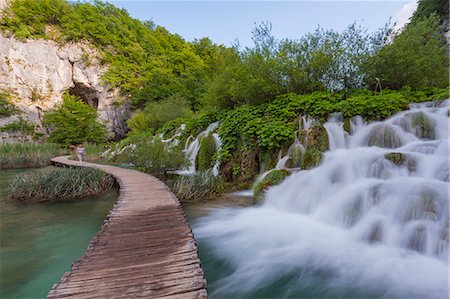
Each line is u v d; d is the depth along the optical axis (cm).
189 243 350
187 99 3178
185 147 1323
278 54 1056
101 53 3703
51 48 3347
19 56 3122
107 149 2417
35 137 3034
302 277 315
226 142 918
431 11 1873
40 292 302
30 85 3155
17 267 365
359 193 454
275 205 586
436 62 933
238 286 304
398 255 346
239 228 480
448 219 334
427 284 285
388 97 764
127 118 3550
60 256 400
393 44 950
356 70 999
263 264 350
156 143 1052
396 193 411
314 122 781
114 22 4269
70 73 3478
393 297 269
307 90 1064
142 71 3841
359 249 373
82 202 709
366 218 412
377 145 673
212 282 314
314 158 647
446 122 648
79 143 2689
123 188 725
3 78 2997
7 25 3148
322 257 358
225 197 706
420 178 446
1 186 944
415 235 348
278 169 673
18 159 1623
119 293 233
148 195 640
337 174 541
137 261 296
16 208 654
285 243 408
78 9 3934
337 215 457
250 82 1088
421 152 560
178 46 4806
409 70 909
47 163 1728
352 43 1012
